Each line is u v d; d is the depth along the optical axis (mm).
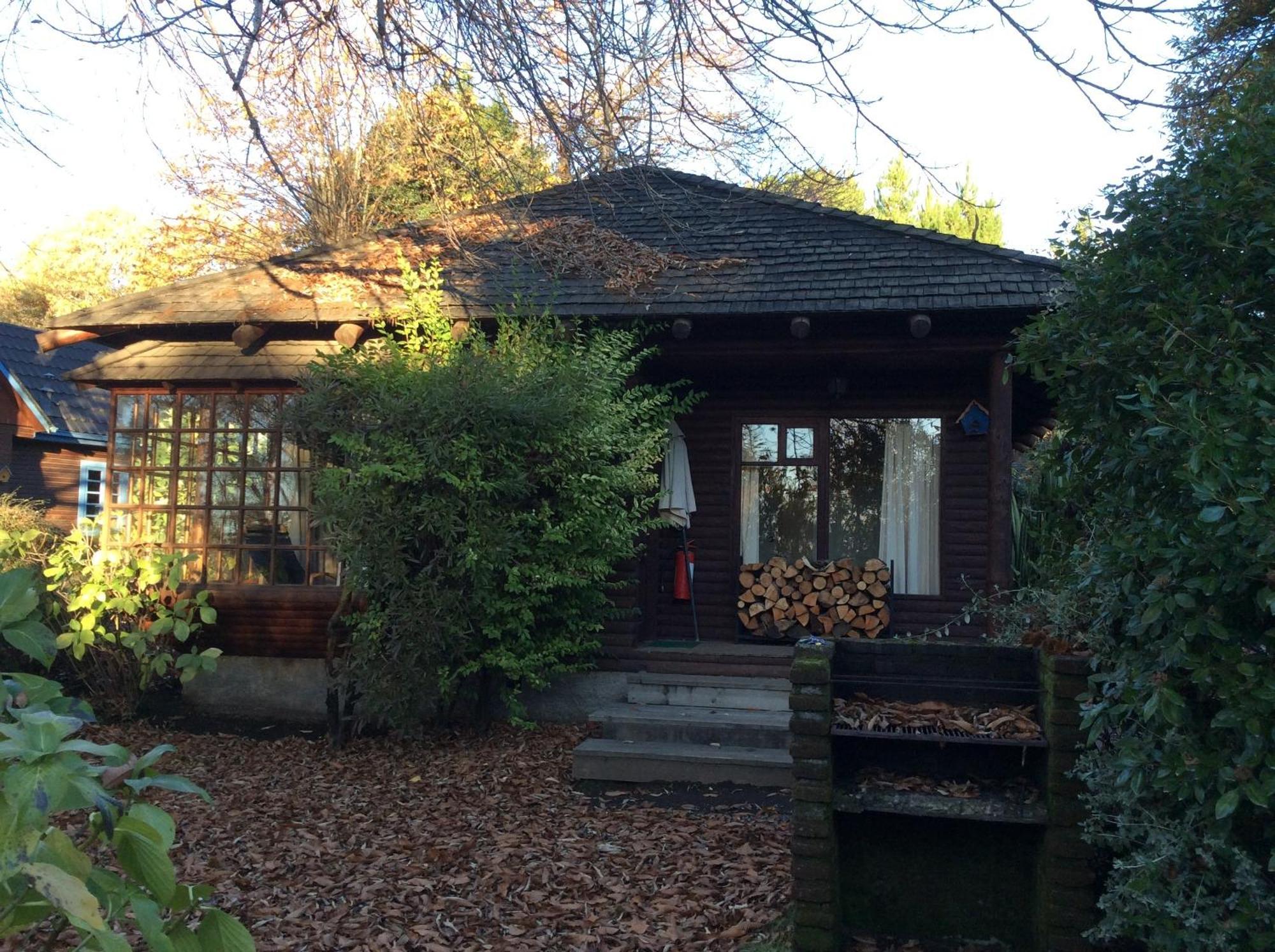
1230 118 3992
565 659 9266
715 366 10086
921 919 4516
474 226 11594
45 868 1696
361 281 10422
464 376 8289
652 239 10781
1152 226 4117
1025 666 4586
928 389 10047
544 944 4816
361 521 8062
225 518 10023
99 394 19203
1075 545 5051
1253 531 2840
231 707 9961
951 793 4398
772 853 5879
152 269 21047
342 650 8812
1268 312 3871
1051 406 10562
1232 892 3303
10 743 1802
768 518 10445
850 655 4773
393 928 5051
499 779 7578
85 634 9164
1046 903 4109
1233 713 2988
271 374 9844
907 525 10164
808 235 10422
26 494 17641
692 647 9711
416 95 6949
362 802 7164
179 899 2164
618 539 8648
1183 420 3336
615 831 6406
